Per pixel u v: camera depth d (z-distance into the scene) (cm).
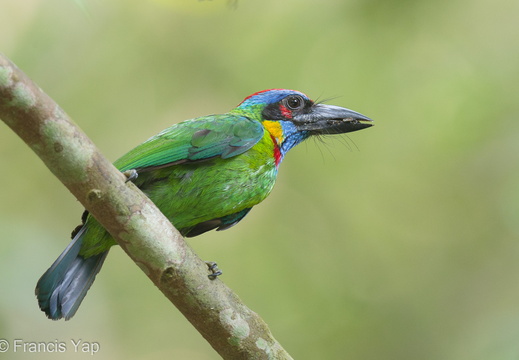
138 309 1184
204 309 617
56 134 538
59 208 1216
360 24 1262
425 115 1254
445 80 1255
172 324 1184
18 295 1014
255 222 1247
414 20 1261
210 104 1250
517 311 1160
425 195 1260
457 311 1215
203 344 1191
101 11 1247
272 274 1214
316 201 1263
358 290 1230
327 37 1262
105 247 732
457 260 1242
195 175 771
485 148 1248
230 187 789
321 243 1245
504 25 1284
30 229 1088
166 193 763
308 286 1215
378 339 1198
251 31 1271
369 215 1259
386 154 1262
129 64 1247
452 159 1257
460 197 1249
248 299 1196
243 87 1249
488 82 1244
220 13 1275
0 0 1209
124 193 579
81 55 1234
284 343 1179
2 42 1205
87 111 1226
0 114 523
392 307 1206
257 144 817
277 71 1253
